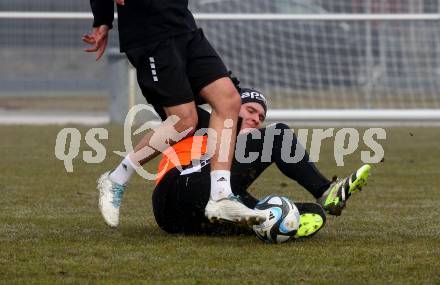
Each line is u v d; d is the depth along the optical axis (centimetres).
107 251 1184
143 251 1185
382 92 4062
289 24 4038
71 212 1547
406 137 3119
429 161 2412
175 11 1260
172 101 1259
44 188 1864
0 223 1420
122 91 3544
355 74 4053
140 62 1273
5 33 5291
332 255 1161
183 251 1185
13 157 2452
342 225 1419
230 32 4059
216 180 1231
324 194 1291
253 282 1014
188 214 1291
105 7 1346
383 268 1083
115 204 1323
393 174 2139
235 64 4062
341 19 3519
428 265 1098
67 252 1177
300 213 1276
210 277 1039
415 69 4084
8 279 1027
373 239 1283
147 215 1525
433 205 1653
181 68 1256
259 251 1186
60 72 5506
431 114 3600
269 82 4050
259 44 4050
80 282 1013
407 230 1370
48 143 2834
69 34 5334
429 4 4100
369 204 1666
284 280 1024
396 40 4094
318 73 4041
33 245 1226
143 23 1260
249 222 1205
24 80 5491
